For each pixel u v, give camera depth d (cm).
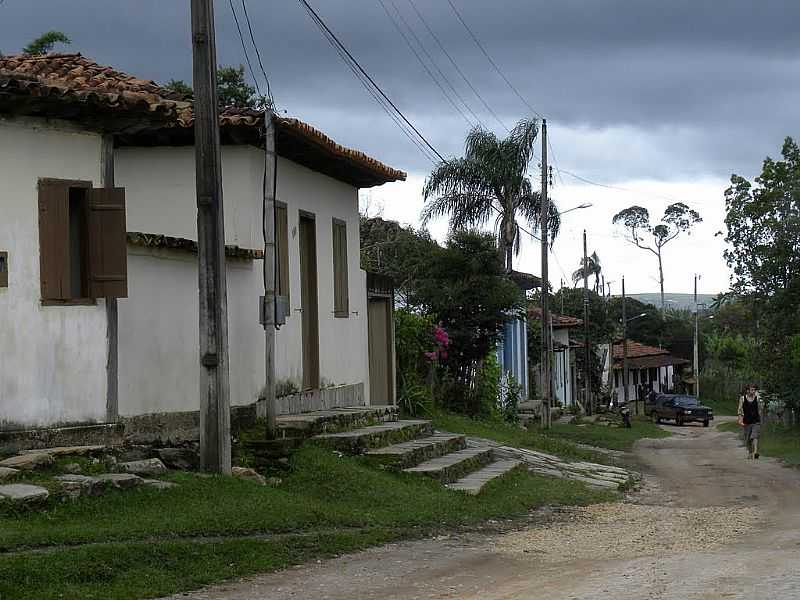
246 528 1043
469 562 1008
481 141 4031
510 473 1784
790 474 2303
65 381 1178
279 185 1694
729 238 3622
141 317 1308
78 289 1211
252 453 1398
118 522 974
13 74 1102
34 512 955
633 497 1828
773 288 3566
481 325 3244
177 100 1639
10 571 772
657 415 6006
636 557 1066
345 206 2056
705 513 1548
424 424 1922
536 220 4138
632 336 9219
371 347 2383
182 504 1084
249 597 823
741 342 8644
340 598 824
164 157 1627
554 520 1420
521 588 856
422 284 3253
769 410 4125
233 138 1564
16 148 1152
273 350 1430
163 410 1341
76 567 813
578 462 2355
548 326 3841
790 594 776
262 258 1555
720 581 852
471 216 4072
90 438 1195
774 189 3531
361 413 1794
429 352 2830
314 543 1041
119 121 1224
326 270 1923
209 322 1258
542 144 3825
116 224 1209
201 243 1255
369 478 1406
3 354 1127
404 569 959
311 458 1404
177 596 816
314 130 1636
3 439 1108
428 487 1486
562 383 6197
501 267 3291
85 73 1702
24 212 1153
